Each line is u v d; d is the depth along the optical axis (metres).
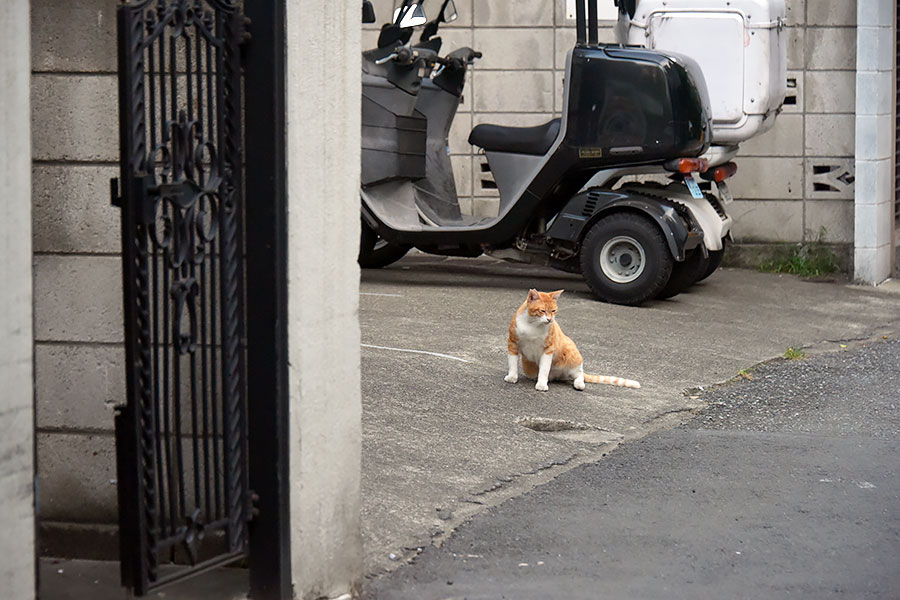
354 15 5.12
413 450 7.56
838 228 15.55
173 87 4.62
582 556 5.94
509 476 7.30
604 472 7.48
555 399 9.11
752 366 10.73
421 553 5.98
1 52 3.76
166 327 4.68
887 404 9.55
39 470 5.62
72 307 5.55
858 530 6.38
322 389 5.11
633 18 13.81
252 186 4.83
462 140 16.09
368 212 13.50
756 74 13.33
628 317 12.11
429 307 12.06
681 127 12.38
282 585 5.00
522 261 13.30
